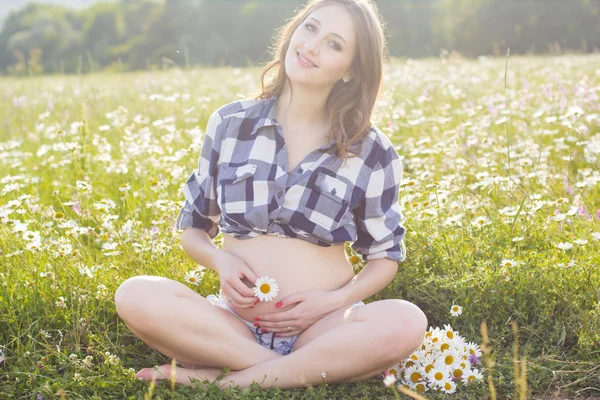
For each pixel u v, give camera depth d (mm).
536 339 2504
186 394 2150
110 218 3160
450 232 3049
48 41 40375
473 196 3531
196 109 6242
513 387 2230
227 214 2301
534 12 28875
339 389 2189
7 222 3031
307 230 2268
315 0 2398
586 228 3078
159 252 2961
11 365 2301
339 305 2273
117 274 2855
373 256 2430
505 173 3748
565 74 7930
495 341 2473
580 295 2576
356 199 2346
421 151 4469
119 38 37500
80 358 2309
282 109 2422
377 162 2396
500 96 5801
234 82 9047
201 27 31969
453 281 2648
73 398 2148
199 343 2166
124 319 2168
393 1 28828
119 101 7410
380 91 2420
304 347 2154
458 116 5617
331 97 2408
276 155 2314
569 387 2268
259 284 2234
